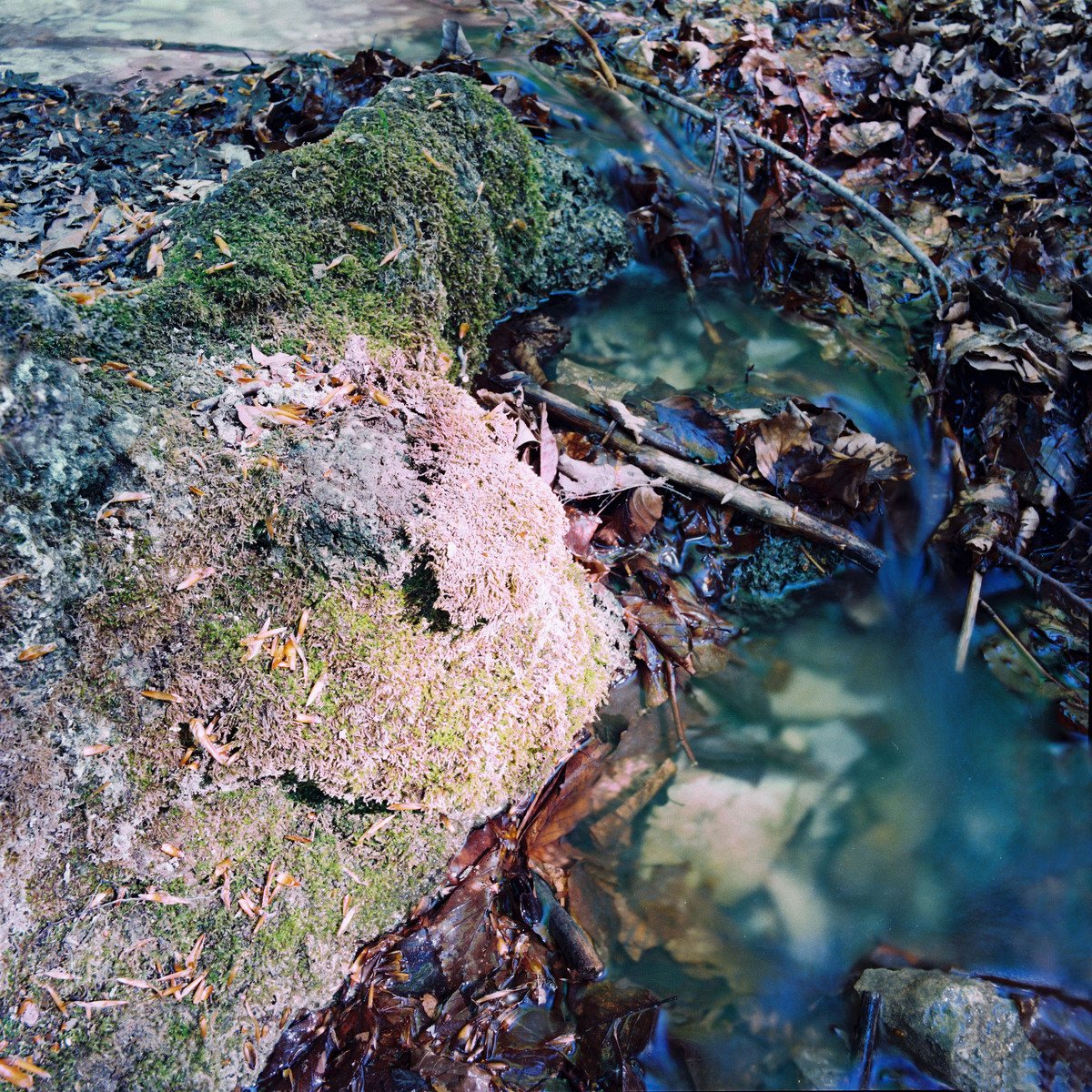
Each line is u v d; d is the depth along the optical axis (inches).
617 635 35.9
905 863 32.9
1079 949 31.3
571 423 39.3
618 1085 28.9
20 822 28.7
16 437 28.3
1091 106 51.7
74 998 28.3
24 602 28.3
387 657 31.2
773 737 35.1
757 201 47.8
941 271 45.2
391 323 35.3
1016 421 39.8
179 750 30.1
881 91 51.6
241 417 31.1
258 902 30.2
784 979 30.9
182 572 30.1
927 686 36.4
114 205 40.1
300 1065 29.4
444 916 31.4
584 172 46.3
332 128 44.9
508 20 55.4
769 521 37.9
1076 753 34.9
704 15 55.3
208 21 54.7
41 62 50.1
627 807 33.5
